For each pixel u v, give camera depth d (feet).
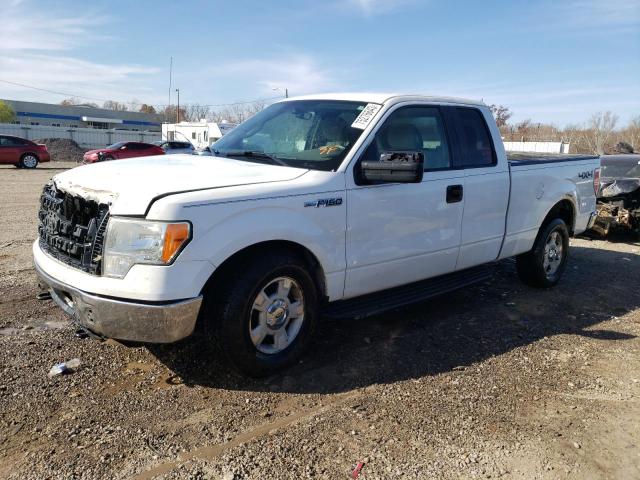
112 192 10.94
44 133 152.25
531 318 17.19
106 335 10.74
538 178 18.48
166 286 10.23
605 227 30.50
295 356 12.66
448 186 15.11
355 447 9.87
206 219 10.59
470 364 13.56
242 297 11.29
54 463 9.04
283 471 9.11
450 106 15.99
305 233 12.02
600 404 11.87
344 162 12.93
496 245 17.22
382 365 13.28
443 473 9.27
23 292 17.33
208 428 10.26
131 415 10.57
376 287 13.98
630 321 17.35
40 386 11.44
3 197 44.27
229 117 191.42
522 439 10.37
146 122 252.21
